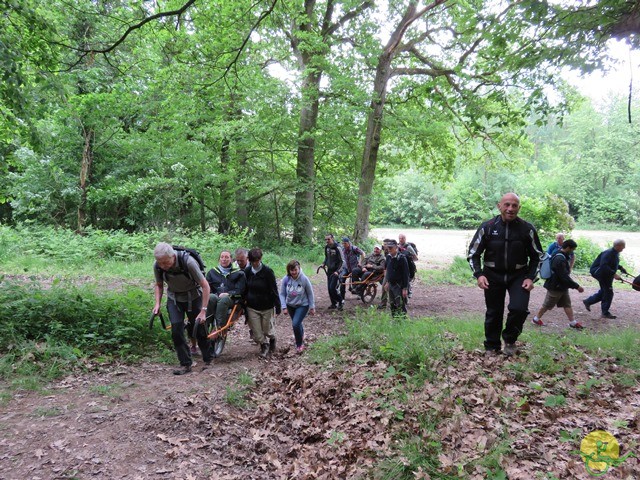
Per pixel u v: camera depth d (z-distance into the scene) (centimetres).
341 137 2164
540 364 510
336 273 1050
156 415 451
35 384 505
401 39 2025
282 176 2152
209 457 386
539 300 1289
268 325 685
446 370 481
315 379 548
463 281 1628
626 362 554
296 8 1611
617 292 1506
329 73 1902
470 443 346
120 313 715
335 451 384
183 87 1722
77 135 1894
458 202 4372
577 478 295
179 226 2161
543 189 5084
